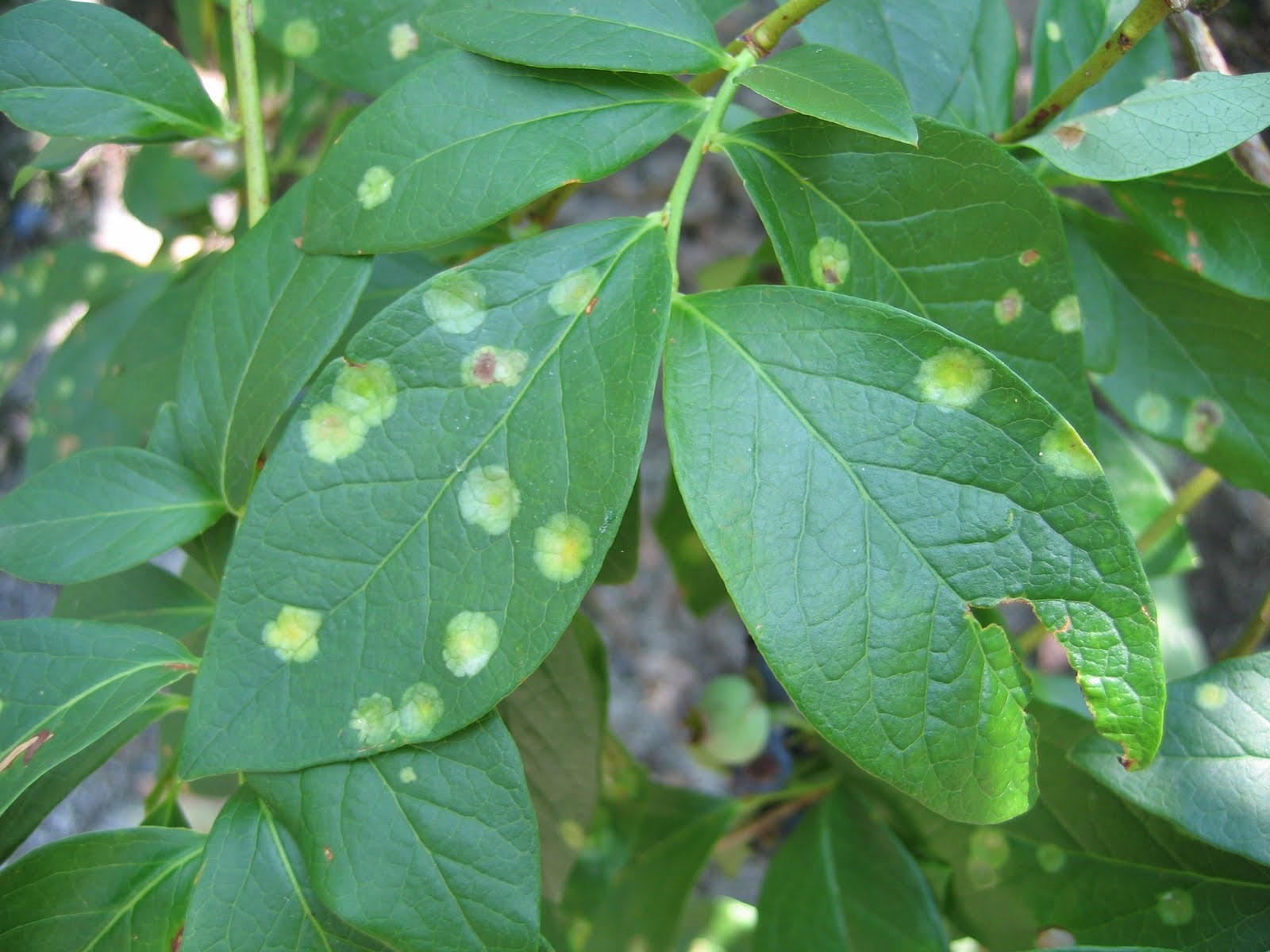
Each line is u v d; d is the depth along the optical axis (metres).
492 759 0.16
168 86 0.19
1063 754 0.20
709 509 0.15
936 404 0.15
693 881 0.26
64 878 0.16
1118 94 0.21
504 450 0.15
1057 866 0.20
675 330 0.16
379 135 0.16
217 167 0.28
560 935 0.21
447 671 0.15
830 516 0.15
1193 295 0.21
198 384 0.18
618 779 0.27
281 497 0.15
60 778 0.17
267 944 0.16
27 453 0.31
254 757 0.15
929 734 0.15
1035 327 0.17
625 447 0.15
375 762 0.16
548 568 0.15
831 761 0.23
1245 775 0.17
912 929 0.21
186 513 0.18
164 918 0.16
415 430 0.15
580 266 0.16
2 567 0.17
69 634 0.17
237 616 0.15
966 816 0.15
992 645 0.15
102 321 0.32
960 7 0.19
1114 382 0.21
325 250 0.17
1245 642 0.23
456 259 0.23
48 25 0.18
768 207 0.17
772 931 0.22
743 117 0.22
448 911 0.15
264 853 0.16
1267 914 0.18
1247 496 0.37
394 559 0.15
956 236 0.17
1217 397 0.21
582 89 0.17
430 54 0.19
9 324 0.32
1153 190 0.19
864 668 0.15
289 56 0.20
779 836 0.28
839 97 0.16
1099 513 0.15
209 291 0.18
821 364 0.15
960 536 0.15
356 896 0.15
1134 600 0.15
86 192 0.43
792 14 0.17
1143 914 0.19
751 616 0.15
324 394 0.16
